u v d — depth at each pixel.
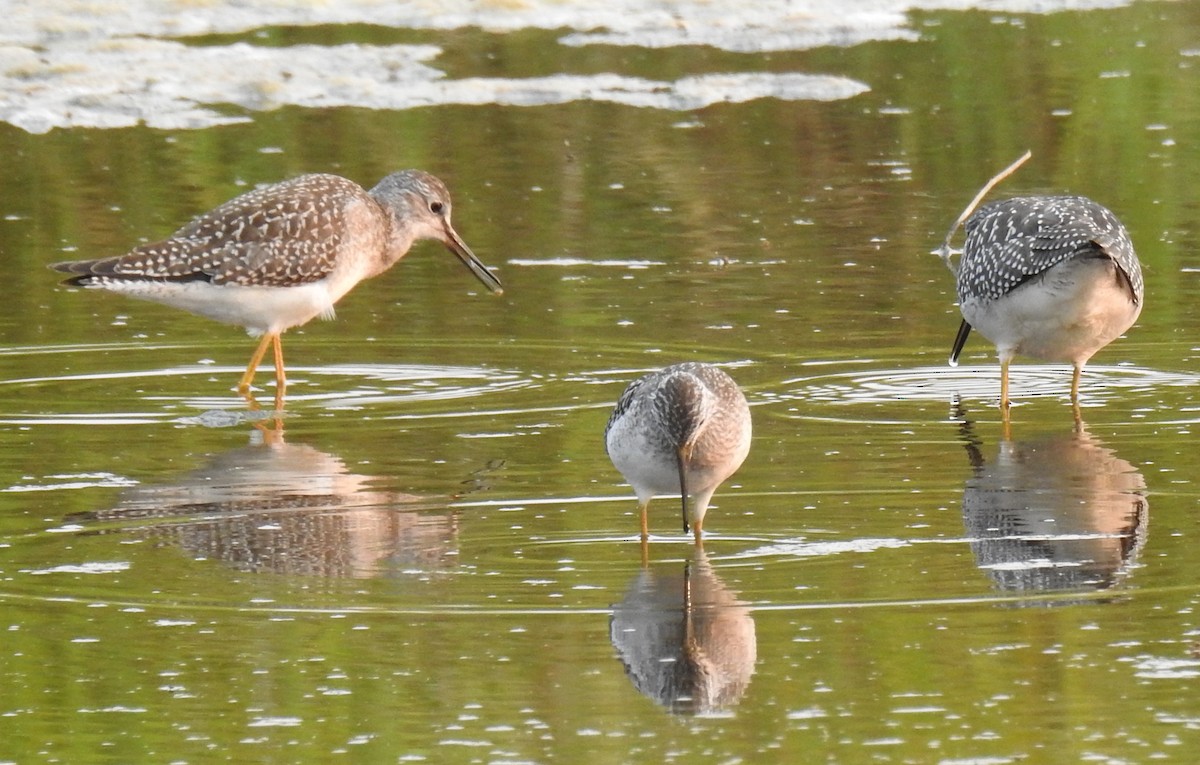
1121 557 10.71
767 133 23.09
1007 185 20.56
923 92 24.75
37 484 12.45
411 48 27.14
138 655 9.53
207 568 10.77
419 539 11.27
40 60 26.03
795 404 14.20
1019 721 8.66
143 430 13.85
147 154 22.25
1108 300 13.57
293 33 27.97
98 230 19.36
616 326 16.31
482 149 22.52
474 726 8.70
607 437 11.38
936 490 12.09
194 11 28.80
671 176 21.31
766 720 8.73
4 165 21.77
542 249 18.78
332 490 12.32
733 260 18.20
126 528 11.52
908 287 17.27
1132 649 9.39
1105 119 23.30
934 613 9.90
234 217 15.77
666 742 8.54
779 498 11.96
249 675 9.29
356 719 8.81
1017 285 13.79
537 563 10.82
